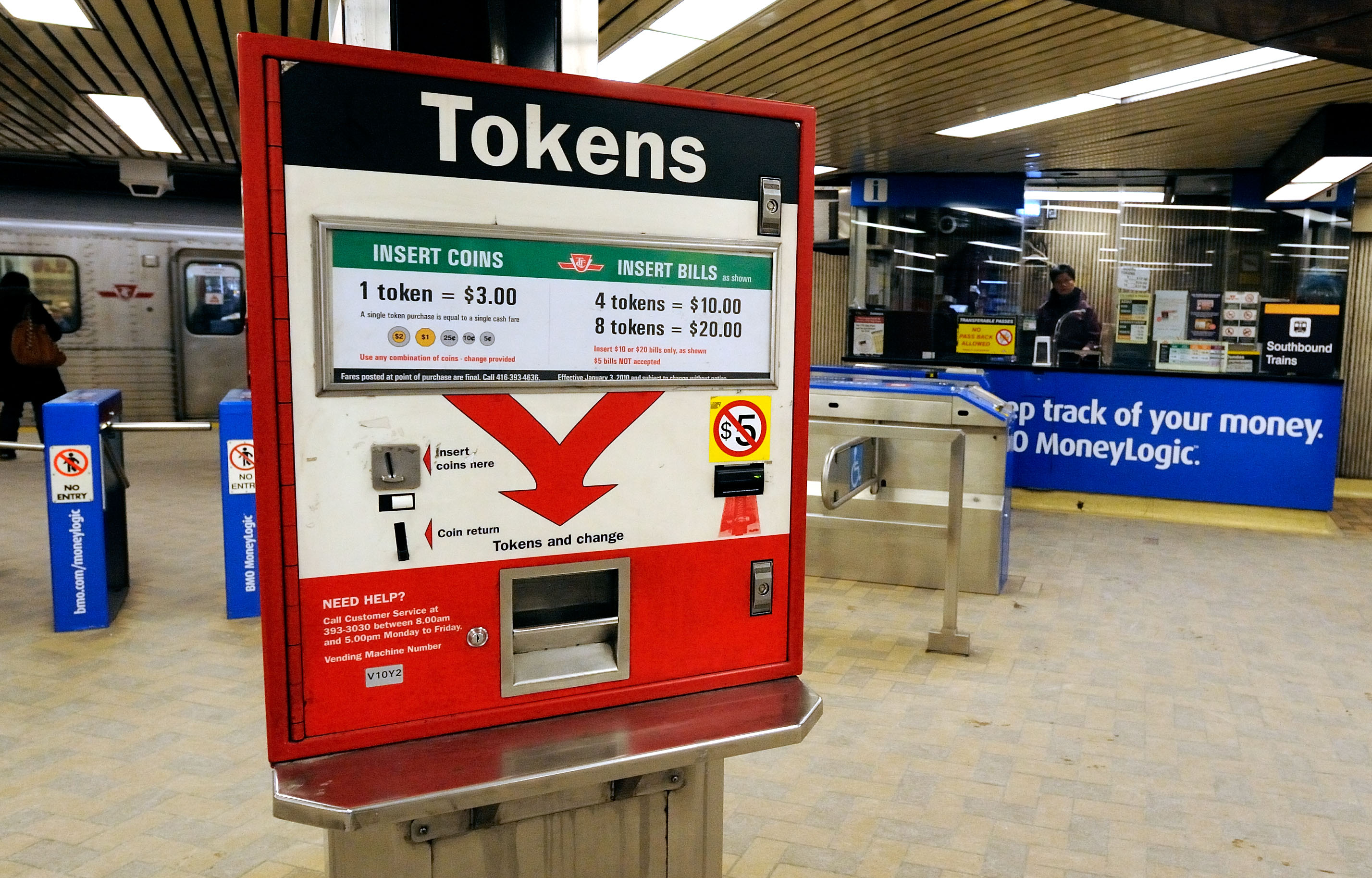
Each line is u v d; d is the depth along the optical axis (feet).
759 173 6.19
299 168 4.98
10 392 31.09
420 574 5.55
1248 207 27.76
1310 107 20.77
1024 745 11.97
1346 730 12.57
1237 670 14.82
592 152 5.66
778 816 10.12
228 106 25.71
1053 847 9.58
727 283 6.18
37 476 28.37
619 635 6.18
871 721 12.62
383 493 5.39
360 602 5.42
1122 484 28.07
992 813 10.26
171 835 9.49
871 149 27.63
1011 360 30.73
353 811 4.85
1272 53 16.87
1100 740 12.16
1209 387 26.81
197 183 43.75
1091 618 17.42
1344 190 26.40
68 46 19.53
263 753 11.28
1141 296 29.22
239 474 15.81
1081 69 18.47
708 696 6.46
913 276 31.73
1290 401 26.04
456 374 5.48
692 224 6.01
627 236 5.82
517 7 6.77
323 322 5.12
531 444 5.73
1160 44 16.61
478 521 5.66
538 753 5.55
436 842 5.96
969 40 16.94
